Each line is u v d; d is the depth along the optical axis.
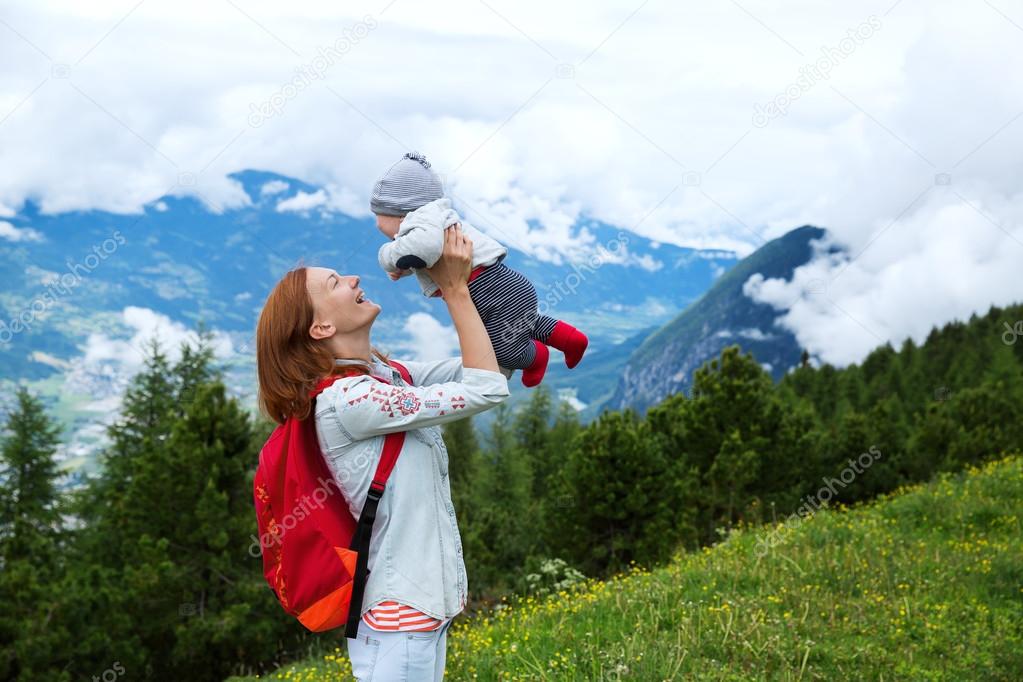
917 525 11.73
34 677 16.08
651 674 5.04
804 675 5.28
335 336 2.78
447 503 2.83
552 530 26.34
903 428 38.84
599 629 6.35
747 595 7.14
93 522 36.03
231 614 18.77
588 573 26.06
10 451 36.72
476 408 2.70
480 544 25.97
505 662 5.61
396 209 3.00
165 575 18.88
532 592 9.77
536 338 3.11
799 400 62.19
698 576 8.25
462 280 2.80
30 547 22.50
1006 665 5.64
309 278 2.77
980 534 10.74
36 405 38.12
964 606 7.01
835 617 6.56
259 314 2.75
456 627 8.36
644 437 26.91
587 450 26.23
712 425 28.39
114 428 39.09
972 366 77.06
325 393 2.65
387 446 2.68
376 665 2.65
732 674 5.12
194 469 20.55
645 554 24.61
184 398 39.06
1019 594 7.56
